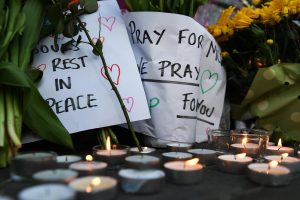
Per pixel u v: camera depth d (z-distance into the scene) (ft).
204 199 1.35
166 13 2.37
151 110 2.39
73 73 2.25
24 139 2.10
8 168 1.87
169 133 2.35
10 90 1.92
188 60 2.39
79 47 2.30
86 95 2.22
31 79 2.07
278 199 1.50
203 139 2.65
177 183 1.55
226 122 3.01
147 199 1.36
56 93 2.19
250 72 2.84
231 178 1.70
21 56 2.05
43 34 2.23
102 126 2.21
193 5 2.51
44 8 2.19
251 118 2.95
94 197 1.28
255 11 2.68
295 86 2.68
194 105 2.43
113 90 2.24
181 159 1.83
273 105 2.73
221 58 2.78
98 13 2.42
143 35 2.42
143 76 2.42
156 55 2.39
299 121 2.69
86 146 2.53
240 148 2.13
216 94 2.72
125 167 1.69
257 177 1.57
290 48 2.79
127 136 2.70
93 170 1.56
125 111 2.14
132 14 2.47
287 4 2.63
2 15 1.97
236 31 2.77
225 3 3.18
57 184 1.24
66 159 1.80
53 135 2.01
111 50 2.35
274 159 1.94
